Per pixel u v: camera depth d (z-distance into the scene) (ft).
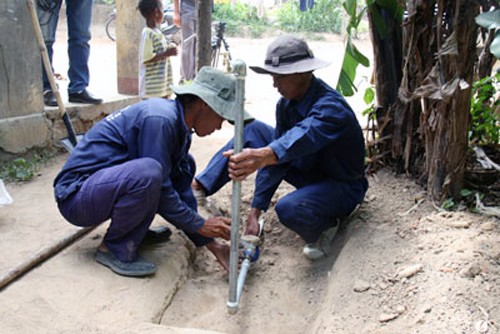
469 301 7.09
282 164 9.67
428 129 10.36
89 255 8.84
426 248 8.57
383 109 11.96
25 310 7.16
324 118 8.43
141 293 7.95
